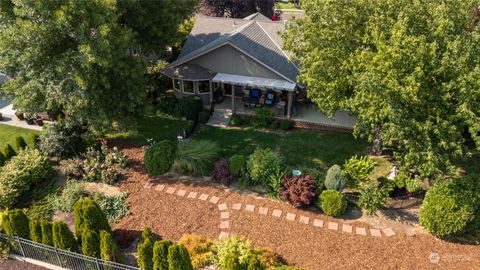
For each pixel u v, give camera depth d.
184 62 32.12
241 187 22.92
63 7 20.62
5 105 33.38
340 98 22.73
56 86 22.67
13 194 21.81
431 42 18.59
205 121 30.61
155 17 27.75
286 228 19.95
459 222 18.34
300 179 21.36
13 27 21.44
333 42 22.00
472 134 17.66
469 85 17.44
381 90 18.31
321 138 28.33
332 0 21.23
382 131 20.81
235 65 31.08
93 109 23.72
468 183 19.20
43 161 24.00
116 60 22.84
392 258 18.20
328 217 20.62
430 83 19.19
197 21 36.59
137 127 29.70
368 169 22.58
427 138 18.16
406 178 21.73
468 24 19.98
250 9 45.62
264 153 23.34
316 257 18.27
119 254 17.58
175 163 24.08
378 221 20.34
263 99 32.16
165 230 19.95
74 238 18.02
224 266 15.89
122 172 24.45
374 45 21.16
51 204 22.02
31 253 18.42
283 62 30.80
